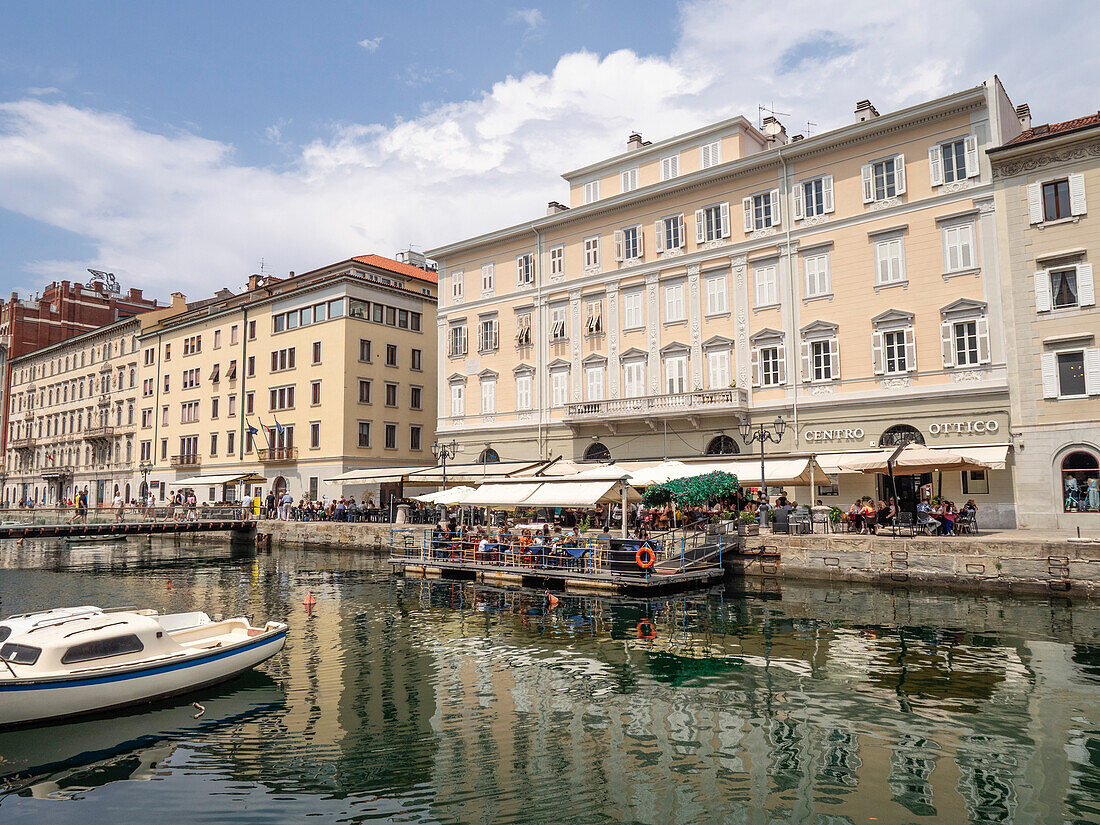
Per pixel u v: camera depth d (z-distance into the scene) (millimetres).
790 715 12586
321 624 21016
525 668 15984
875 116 36438
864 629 18734
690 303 39531
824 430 34375
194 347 66500
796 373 35625
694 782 10055
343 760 11031
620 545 26859
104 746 11695
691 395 37719
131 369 73500
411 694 14234
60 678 12484
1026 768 10266
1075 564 21719
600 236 43500
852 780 10016
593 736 11844
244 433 60562
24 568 36750
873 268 33719
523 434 45719
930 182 32312
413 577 31172
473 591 26922
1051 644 16750
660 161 42906
